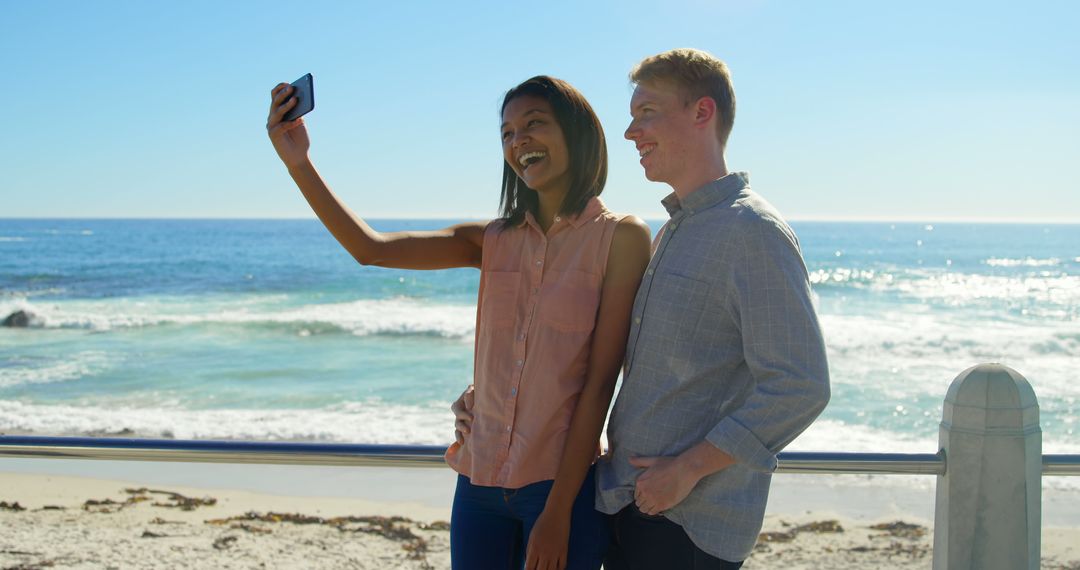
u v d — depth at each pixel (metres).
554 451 2.13
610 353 2.09
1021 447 2.26
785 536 4.90
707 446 1.86
